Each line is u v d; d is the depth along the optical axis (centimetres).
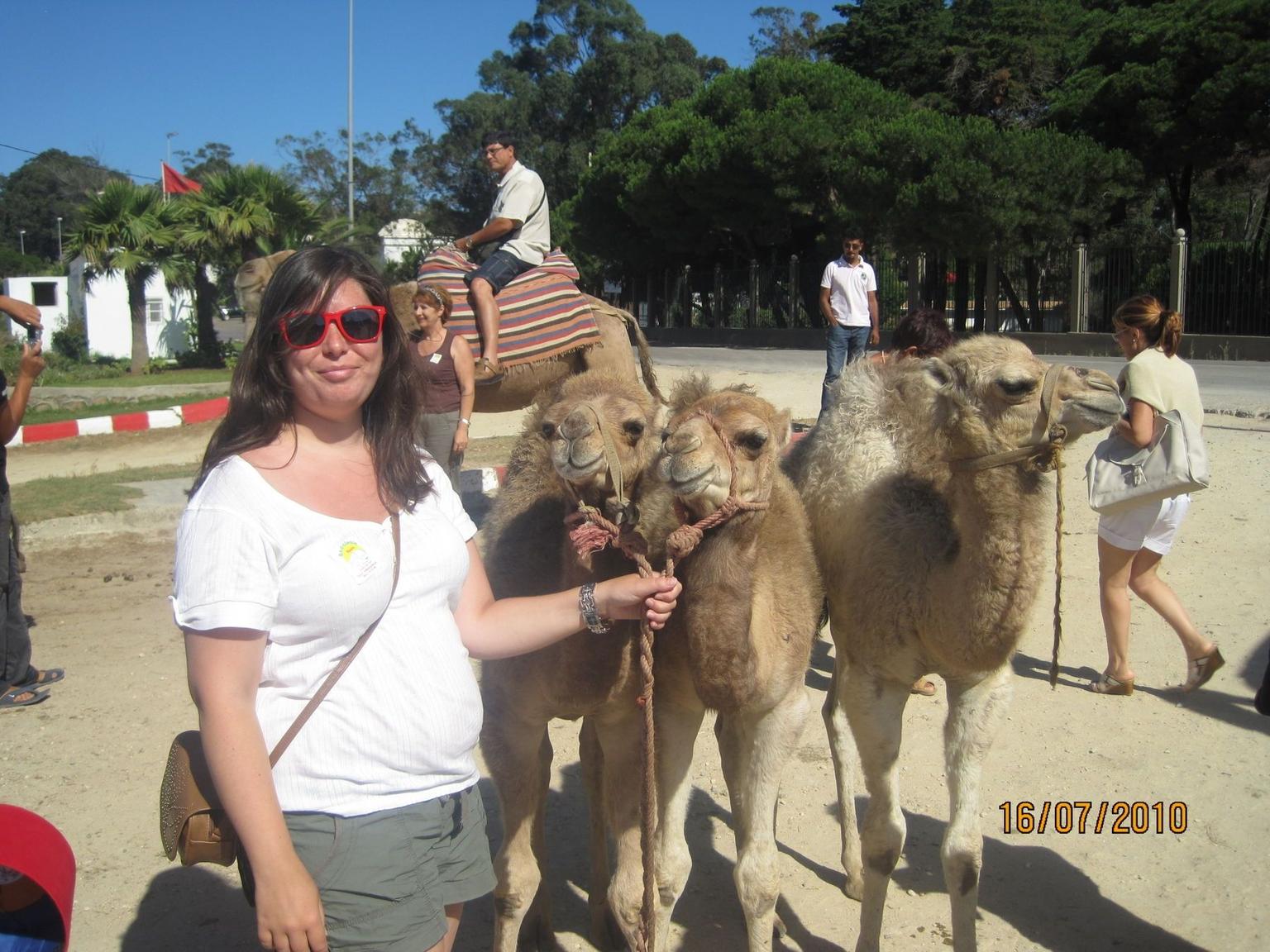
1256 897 445
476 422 1742
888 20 3669
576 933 448
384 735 259
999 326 3056
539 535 407
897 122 2741
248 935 437
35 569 962
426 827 266
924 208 2669
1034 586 375
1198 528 912
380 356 271
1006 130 2812
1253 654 669
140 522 1116
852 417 465
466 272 838
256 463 259
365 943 258
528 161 5547
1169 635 711
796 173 3000
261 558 247
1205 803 515
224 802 238
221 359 3566
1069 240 2719
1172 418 583
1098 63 2955
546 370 845
